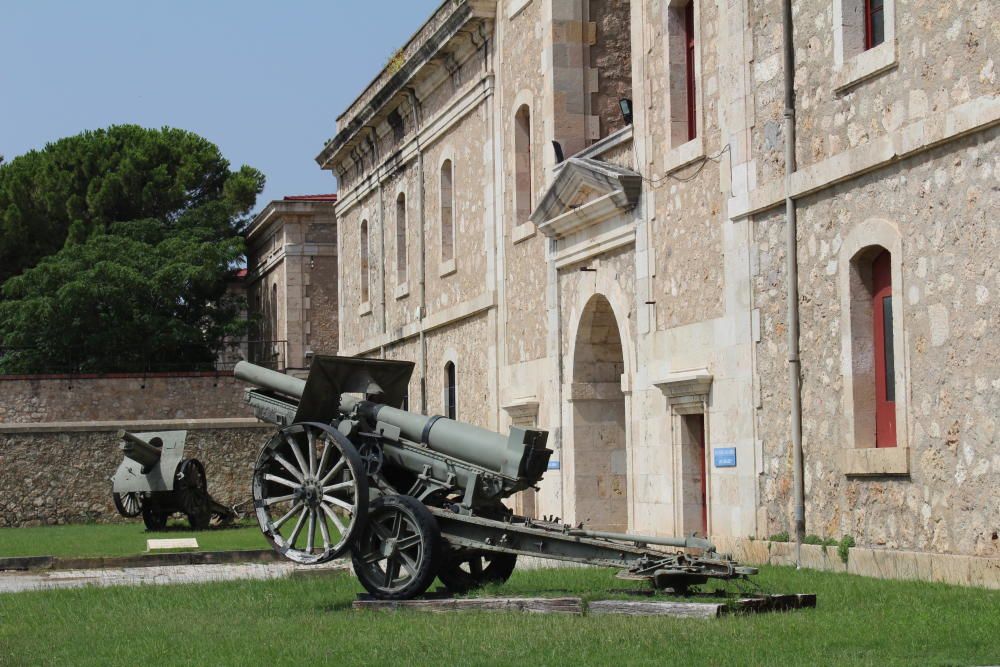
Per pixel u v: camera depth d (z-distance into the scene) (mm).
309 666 9164
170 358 48688
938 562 13383
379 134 35781
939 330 13617
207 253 48375
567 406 23250
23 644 10883
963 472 13273
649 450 20234
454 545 12461
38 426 32562
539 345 24703
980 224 13070
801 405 16078
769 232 16891
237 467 33688
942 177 13617
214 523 29578
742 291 17406
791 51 16391
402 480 13461
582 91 24031
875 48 14617
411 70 31047
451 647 9578
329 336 48469
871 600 11695
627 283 21156
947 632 9719
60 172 52031
